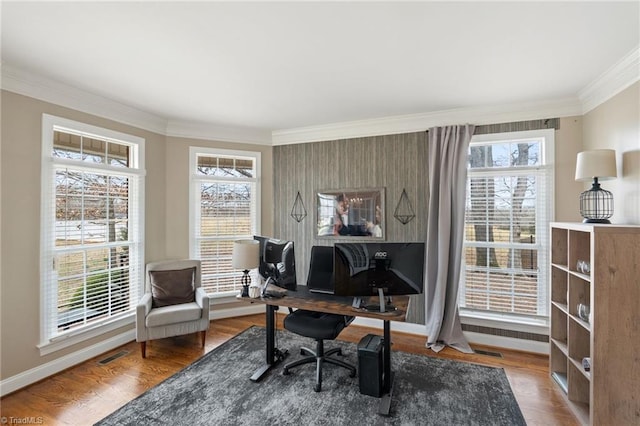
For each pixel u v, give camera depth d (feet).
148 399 7.65
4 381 7.82
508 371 9.05
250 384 8.30
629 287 6.12
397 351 10.39
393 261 7.64
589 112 9.43
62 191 9.26
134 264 11.44
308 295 9.04
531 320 10.41
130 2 5.36
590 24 5.99
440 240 10.79
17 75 7.93
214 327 12.53
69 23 5.98
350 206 12.86
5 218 7.91
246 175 14.10
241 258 9.16
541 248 10.33
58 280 9.06
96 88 9.20
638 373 6.06
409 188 11.96
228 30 6.24
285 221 14.10
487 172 10.93
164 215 12.55
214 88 9.20
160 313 9.93
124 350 10.39
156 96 9.84
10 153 7.98
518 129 10.47
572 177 9.93
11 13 5.64
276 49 6.98
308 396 7.76
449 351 10.39
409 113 11.45
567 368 7.67
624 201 7.78
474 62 7.55
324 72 8.13
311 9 5.56
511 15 5.73
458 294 11.02
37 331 8.50
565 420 6.93
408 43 6.72
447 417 6.98
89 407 7.37
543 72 8.06
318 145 13.50
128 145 11.33
